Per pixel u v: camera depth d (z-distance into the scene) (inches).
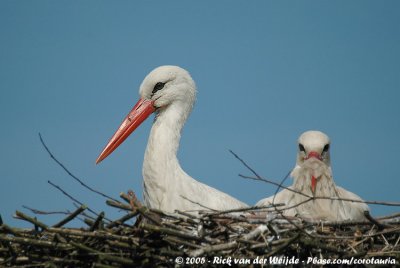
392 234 539.5
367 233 544.4
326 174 625.3
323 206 617.3
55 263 524.7
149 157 668.1
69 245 524.4
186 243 526.6
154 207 661.3
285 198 668.7
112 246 526.6
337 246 534.3
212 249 522.0
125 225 532.7
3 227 524.4
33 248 528.7
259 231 528.7
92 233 524.7
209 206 657.0
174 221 549.0
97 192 537.3
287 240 516.1
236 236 535.5
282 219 561.6
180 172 665.0
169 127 680.4
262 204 677.3
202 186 666.8
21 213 521.7
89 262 526.9
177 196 657.0
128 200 539.5
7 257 530.3
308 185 623.2
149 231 525.7
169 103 690.2
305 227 536.1
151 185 663.8
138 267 525.7
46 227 523.5
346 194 668.7
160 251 523.5
